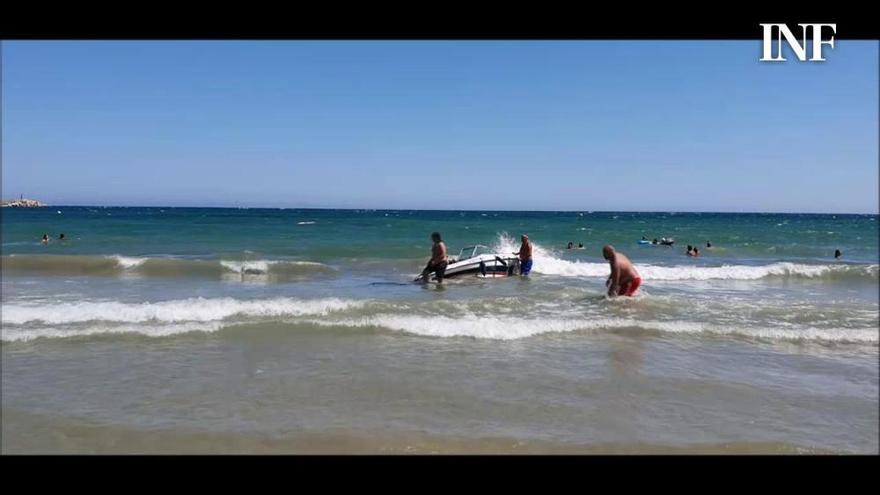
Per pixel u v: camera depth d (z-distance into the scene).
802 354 7.72
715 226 53.12
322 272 16.77
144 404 5.56
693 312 10.44
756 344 8.19
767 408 5.63
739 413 5.49
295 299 10.82
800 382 6.48
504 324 8.80
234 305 9.77
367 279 15.33
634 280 11.75
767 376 6.68
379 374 6.54
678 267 18.14
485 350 7.64
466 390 6.04
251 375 6.46
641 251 24.64
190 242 25.58
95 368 6.66
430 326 8.65
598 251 24.03
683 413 5.47
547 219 68.06
